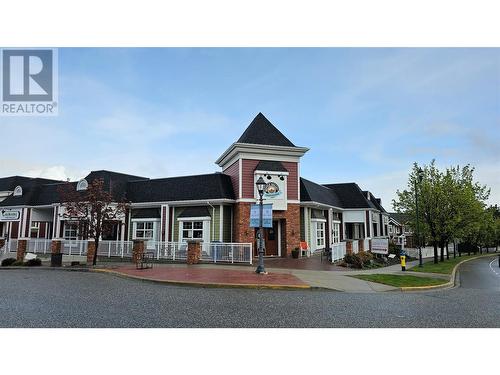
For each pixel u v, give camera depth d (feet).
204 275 48.55
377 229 137.08
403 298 36.65
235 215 78.59
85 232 64.80
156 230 83.41
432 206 95.35
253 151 78.69
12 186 114.62
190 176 84.53
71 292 36.27
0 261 73.92
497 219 184.14
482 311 30.66
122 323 24.02
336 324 24.79
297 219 80.12
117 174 97.04
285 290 40.04
